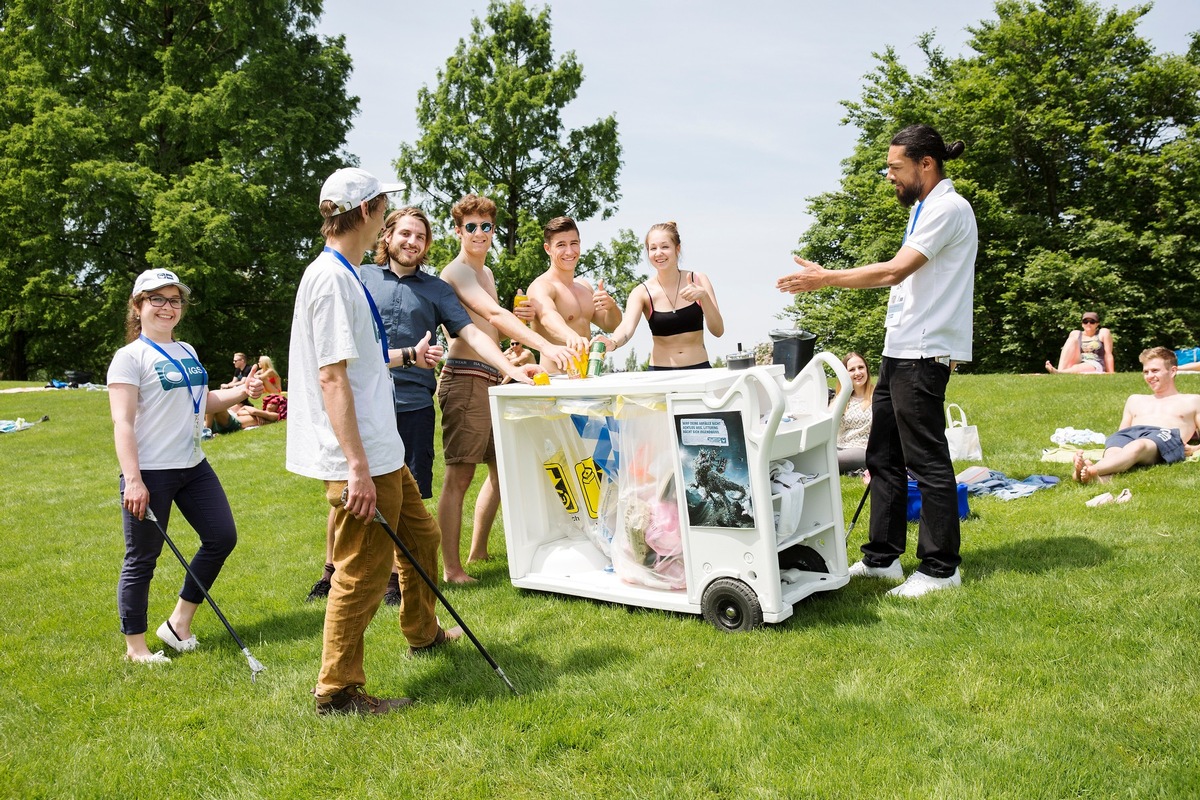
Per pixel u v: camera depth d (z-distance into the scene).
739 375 3.39
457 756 2.60
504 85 24.89
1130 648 3.00
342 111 27.94
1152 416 6.26
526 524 4.30
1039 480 5.82
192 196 24.34
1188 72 23.83
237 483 8.26
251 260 27.16
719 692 2.92
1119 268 23.52
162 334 3.74
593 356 4.48
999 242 24.94
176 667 3.55
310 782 2.52
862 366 6.70
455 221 4.73
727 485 3.49
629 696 2.94
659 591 3.87
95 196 23.88
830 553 3.96
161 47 26.59
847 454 6.55
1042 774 2.28
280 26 27.17
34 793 2.53
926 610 3.53
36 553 5.92
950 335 3.71
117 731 2.94
